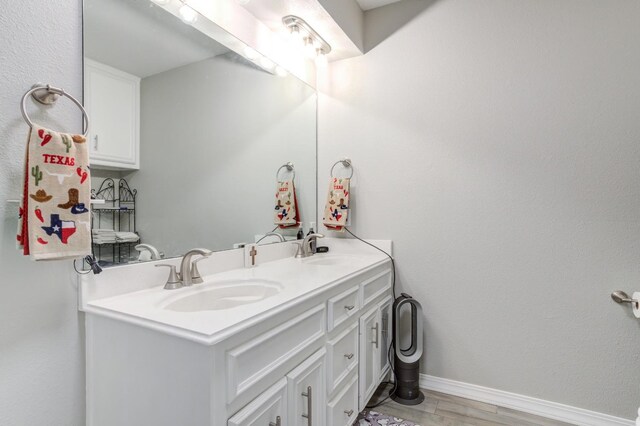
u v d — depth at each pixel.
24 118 0.85
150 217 1.25
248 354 0.87
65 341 0.98
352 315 1.50
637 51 1.55
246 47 1.71
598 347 1.63
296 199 2.14
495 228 1.84
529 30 1.75
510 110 1.80
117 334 0.94
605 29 1.60
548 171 1.72
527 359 1.78
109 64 1.12
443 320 1.97
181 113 1.39
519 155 1.78
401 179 2.07
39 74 0.93
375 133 2.15
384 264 1.95
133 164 1.20
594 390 1.64
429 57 2.00
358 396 1.55
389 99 2.11
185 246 1.39
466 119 1.90
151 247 1.24
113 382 0.95
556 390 1.71
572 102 1.67
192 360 0.79
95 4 1.08
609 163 1.60
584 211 1.65
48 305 0.94
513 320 1.81
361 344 1.59
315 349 1.20
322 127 2.32
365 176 2.18
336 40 2.00
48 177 0.85
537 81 1.74
